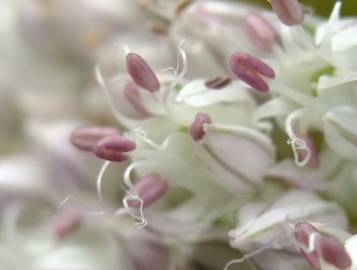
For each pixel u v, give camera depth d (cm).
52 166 5
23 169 5
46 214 5
